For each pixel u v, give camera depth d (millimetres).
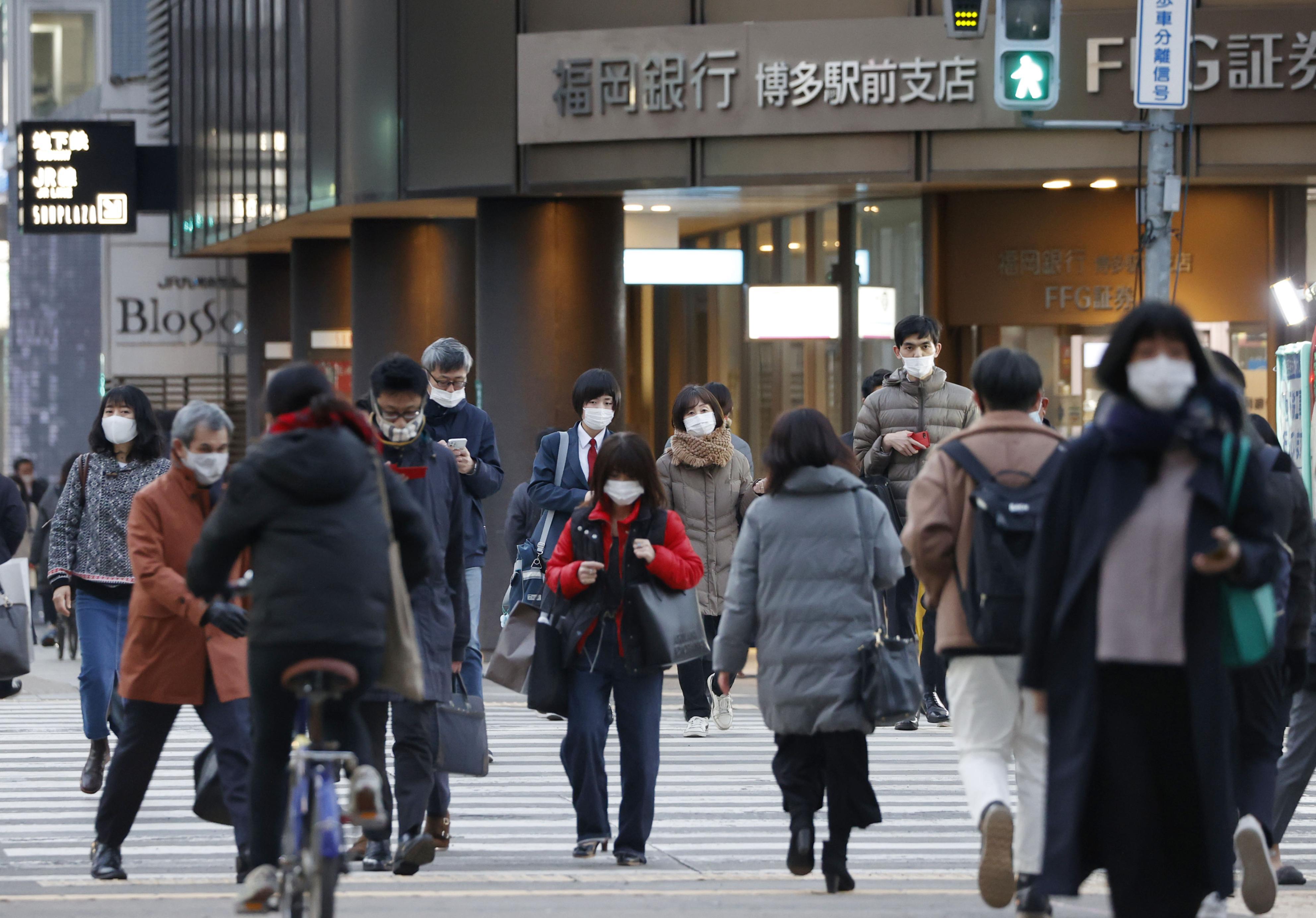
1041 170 55938
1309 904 22719
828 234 63906
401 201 61656
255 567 18016
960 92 55781
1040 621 16141
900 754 38719
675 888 24000
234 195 80625
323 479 17797
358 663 17891
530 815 31312
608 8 58062
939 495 19812
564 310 60375
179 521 23016
